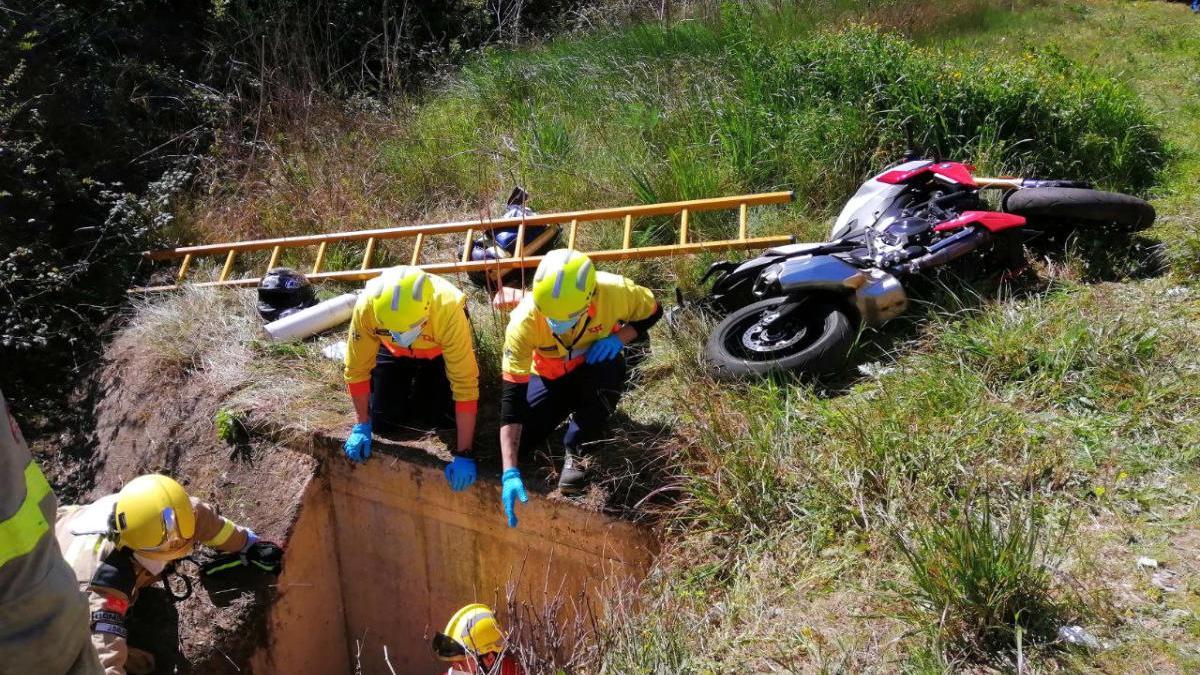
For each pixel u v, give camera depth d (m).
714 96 7.68
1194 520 3.45
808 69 7.43
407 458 4.70
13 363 6.28
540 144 7.86
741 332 4.92
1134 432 3.90
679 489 4.17
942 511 3.68
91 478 5.75
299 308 6.00
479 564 4.79
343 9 10.37
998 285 5.02
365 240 6.70
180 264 7.05
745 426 4.25
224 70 9.51
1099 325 4.45
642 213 6.08
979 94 6.66
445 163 7.94
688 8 10.20
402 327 4.10
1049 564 3.35
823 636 3.38
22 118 7.26
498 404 4.96
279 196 7.65
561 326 3.92
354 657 5.49
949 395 4.24
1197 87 8.22
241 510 5.05
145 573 4.37
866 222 5.25
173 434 5.52
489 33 11.26
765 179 6.78
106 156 7.97
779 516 3.95
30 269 6.56
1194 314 4.56
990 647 3.14
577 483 4.28
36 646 2.43
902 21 9.17
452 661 3.99
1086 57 8.98
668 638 3.48
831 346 4.56
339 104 9.07
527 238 6.16
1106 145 6.45
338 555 5.25
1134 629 3.08
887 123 6.66
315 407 5.23
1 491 2.35
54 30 8.49
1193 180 6.28
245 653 4.64
